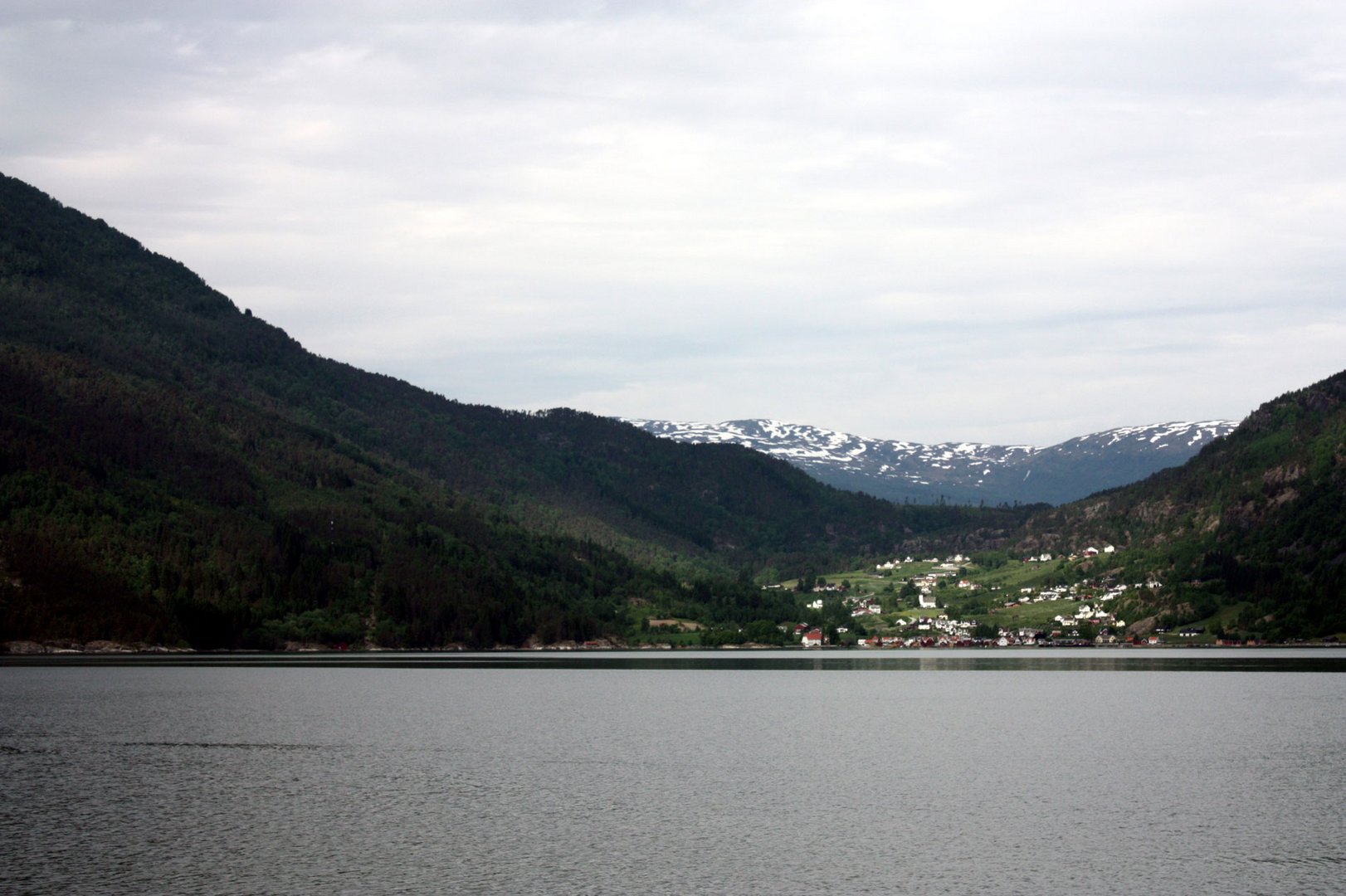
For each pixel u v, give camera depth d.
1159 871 78.94
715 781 113.06
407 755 129.62
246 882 77.50
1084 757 127.25
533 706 187.00
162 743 138.38
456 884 76.88
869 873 79.12
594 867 80.75
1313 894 73.44
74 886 76.56
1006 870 79.50
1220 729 151.50
